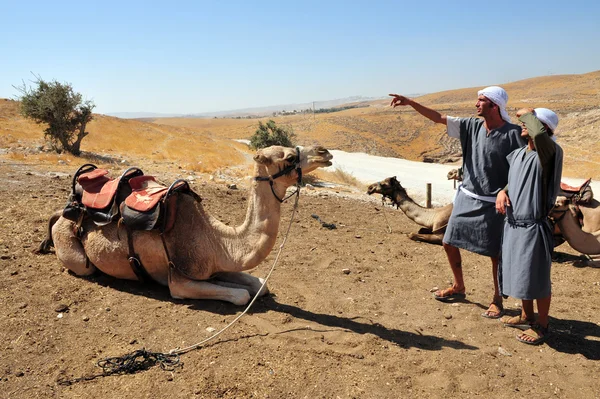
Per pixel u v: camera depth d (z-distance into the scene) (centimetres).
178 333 500
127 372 426
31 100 2373
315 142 11106
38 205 957
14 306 539
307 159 518
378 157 5731
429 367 452
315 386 414
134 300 578
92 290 599
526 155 487
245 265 545
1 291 575
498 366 461
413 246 952
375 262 809
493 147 526
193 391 400
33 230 798
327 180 2644
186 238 566
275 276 704
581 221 917
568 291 699
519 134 518
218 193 1346
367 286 686
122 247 584
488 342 514
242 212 1113
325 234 991
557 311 613
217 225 569
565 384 433
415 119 13450
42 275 631
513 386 428
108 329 505
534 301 643
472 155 547
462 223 563
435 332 537
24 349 459
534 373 450
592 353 492
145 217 557
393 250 904
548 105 13150
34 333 488
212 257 562
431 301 636
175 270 571
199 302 575
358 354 471
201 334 500
